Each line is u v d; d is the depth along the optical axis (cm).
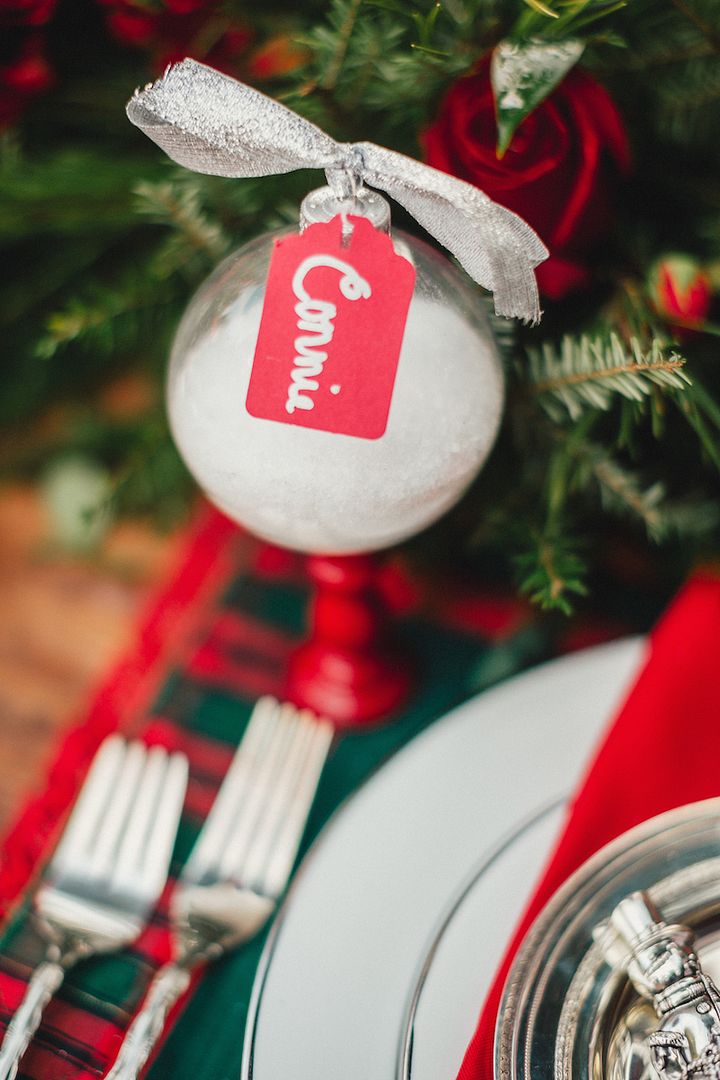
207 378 35
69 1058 35
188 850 39
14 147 43
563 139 35
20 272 51
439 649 45
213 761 42
